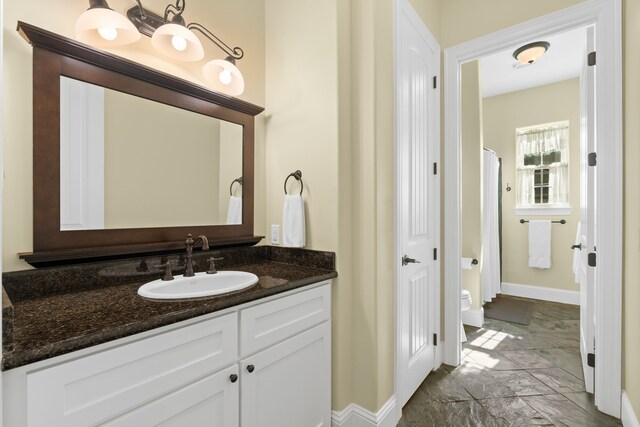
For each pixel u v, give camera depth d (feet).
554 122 12.59
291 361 4.18
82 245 3.83
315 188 5.18
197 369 3.12
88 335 2.40
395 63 5.37
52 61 3.60
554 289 12.46
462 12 7.06
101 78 3.99
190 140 4.95
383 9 5.17
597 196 5.54
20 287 3.37
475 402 5.92
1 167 1.94
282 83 5.72
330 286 4.87
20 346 2.19
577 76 12.05
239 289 3.73
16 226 3.42
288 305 4.12
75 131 3.80
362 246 5.05
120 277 4.11
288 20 5.63
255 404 3.69
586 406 5.76
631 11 4.95
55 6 3.70
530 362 7.45
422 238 6.49
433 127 6.97
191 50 4.71
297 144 5.46
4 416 2.10
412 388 6.04
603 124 5.43
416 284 6.19
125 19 3.90
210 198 5.21
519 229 13.30
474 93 10.02
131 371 2.67
